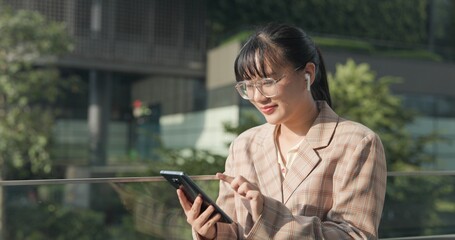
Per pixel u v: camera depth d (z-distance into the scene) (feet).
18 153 45.11
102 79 58.75
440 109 59.16
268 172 5.75
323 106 5.66
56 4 54.80
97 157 58.39
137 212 10.34
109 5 57.06
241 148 6.06
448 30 74.54
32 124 45.85
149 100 64.69
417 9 74.33
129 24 58.13
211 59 59.06
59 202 10.90
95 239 11.20
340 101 34.32
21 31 45.96
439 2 74.84
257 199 4.86
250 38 5.36
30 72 46.70
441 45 74.54
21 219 10.50
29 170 48.80
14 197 10.37
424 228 11.56
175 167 31.53
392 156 33.22
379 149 5.35
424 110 58.23
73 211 11.07
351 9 71.46
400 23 73.72
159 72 59.47
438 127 58.29
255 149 5.97
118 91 64.64
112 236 10.99
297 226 4.89
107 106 58.95
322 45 54.65
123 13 57.88
